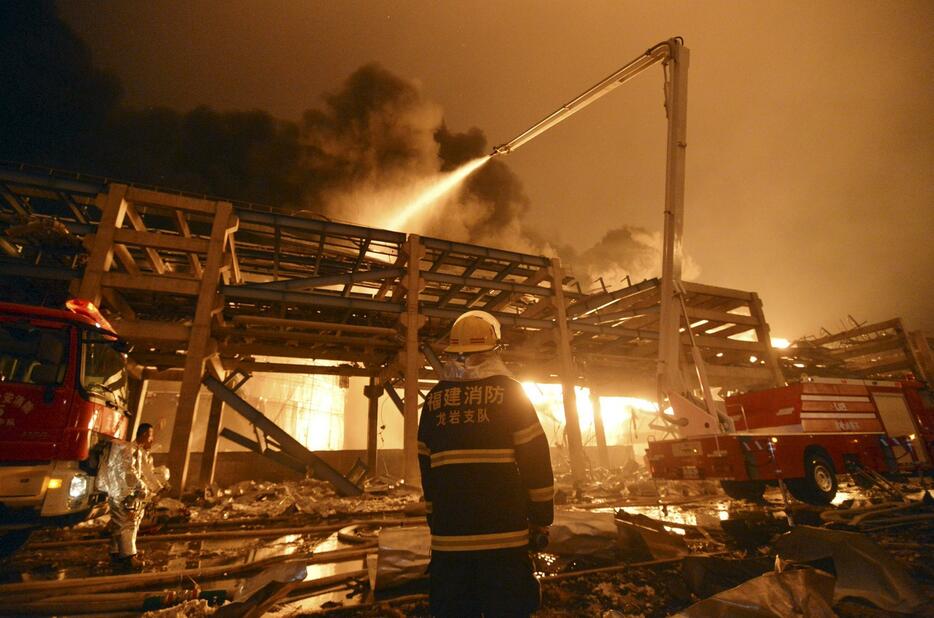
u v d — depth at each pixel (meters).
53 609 3.18
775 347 25.17
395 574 3.55
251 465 17.72
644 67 10.72
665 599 3.36
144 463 5.07
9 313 4.86
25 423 4.57
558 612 3.14
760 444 7.86
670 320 8.77
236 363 18.41
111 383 5.93
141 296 15.11
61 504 4.57
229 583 4.12
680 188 9.29
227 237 14.81
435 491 1.79
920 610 2.75
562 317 18.97
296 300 14.95
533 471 1.76
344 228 16.31
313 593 3.67
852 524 5.64
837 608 2.81
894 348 29.12
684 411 8.29
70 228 13.23
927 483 11.23
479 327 2.04
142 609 3.26
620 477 18.44
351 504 10.42
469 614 1.61
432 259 19.56
